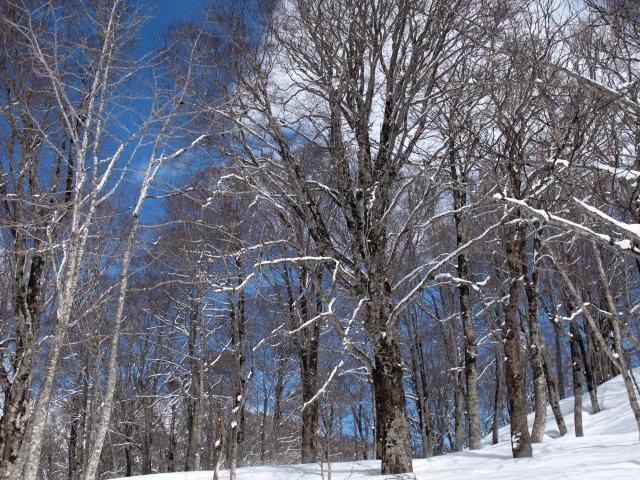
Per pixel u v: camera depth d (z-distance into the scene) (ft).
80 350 53.01
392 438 35.47
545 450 42.04
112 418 81.05
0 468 33.35
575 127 28.50
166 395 78.59
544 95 27.73
